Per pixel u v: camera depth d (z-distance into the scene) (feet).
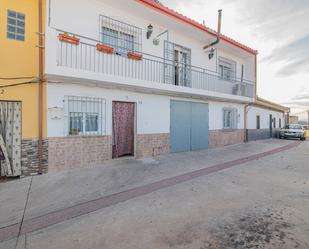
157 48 31.04
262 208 13.52
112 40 27.02
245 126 49.37
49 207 14.05
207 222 11.71
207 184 18.66
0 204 14.51
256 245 9.54
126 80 24.97
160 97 31.45
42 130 21.17
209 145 39.55
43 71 20.83
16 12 20.22
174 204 14.29
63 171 22.00
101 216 12.69
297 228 10.97
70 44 22.72
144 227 11.27
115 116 27.04
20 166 20.26
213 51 38.45
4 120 19.97
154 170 23.11
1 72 19.58
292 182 19.31
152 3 26.71
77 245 9.72
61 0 22.76
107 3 25.81
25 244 9.91
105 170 22.57
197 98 37.01
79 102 23.63
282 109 76.95
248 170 23.90
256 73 46.85
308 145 49.65
